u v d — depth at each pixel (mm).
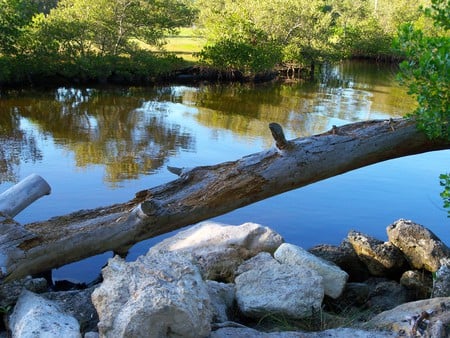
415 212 10227
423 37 5891
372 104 22438
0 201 5992
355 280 7133
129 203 6273
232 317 5363
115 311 4129
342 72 35188
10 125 16547
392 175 12258
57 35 24125
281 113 20125
